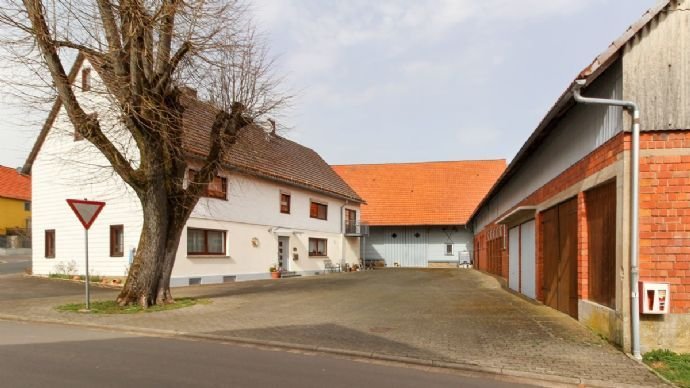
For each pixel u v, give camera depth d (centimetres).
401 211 4456
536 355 804
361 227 4072
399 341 915
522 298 1595
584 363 758
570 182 1119
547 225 1375
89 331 1028
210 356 797
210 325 1083
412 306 1400
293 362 770
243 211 2544
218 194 2361
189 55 1325
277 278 2728
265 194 2759
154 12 1198
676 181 820
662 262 817
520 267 1755
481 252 3453
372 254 4544
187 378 652
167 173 1352
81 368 696
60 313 1232
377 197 4616
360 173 4900
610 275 903
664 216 820
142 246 1350
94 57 1243
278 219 2883
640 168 828
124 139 1756
